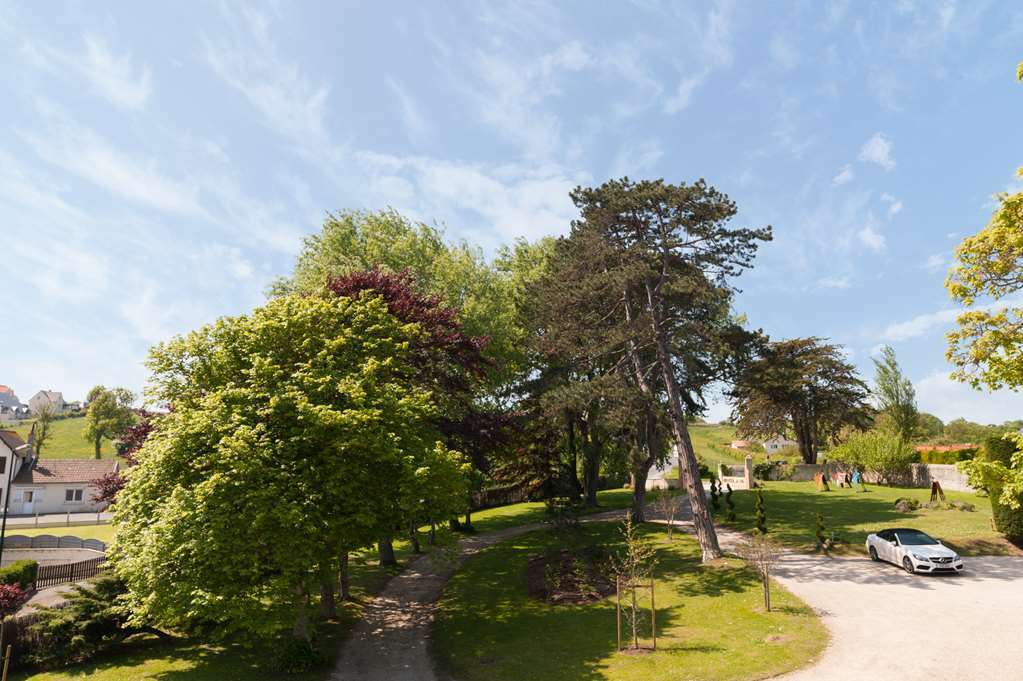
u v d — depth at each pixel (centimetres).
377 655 1694
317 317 1964
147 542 1421
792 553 2453
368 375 1802
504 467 4069
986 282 1514
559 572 2317
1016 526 2305
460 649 1702
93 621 1633
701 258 2523
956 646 1382
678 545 2703
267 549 1464
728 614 1753
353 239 3525
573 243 2969
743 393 3005
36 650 1602
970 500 3394
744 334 2861
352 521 1622
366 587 2441
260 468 1473
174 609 1359
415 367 2422
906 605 1705
